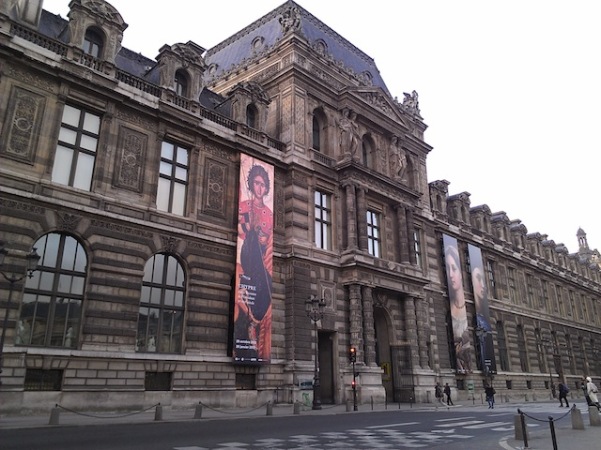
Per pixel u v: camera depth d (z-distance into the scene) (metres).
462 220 59.75
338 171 40.97
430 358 46.12
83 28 27.80
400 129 49.12
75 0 27.70
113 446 13.27
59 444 13.45
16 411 21.66
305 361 34.00
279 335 33.91
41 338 23.42
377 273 39.78
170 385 27.41
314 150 39.62
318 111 42.38
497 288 62.44
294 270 35.31
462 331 50.50
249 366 31.52
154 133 30.22
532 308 68.62
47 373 23.28
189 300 29.36
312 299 32.00
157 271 28.64
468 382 49.84
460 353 49.66
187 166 31.86
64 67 26.33
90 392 24.02
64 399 23.14
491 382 53.56
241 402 30.30
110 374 24.94
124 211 27.45
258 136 36.72
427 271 49.03
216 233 31.81
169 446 13.52
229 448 13.34
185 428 18.64
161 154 30.50
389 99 48.06
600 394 70.44
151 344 27.45
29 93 25.23
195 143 32.16
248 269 32.16
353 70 48.66
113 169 27.66
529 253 72.00
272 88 41.38
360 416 26.36
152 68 32.62
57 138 25.72
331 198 40.44
